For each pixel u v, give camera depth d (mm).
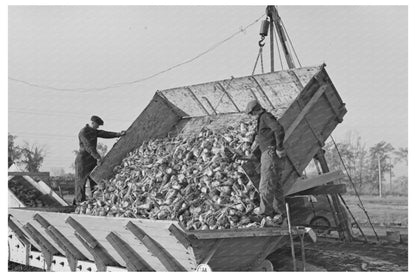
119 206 8539
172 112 10773
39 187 11508
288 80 8695
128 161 10055
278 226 6887
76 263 8406
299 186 8328
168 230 5836
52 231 8352
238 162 7766
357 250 9578
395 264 8328
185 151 8875
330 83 8594
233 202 7266
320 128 8797
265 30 9859
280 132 7328
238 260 6539
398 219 15281
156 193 8023
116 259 7562
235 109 9789
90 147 10406
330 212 10672
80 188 10531
